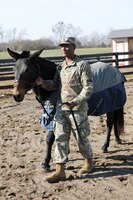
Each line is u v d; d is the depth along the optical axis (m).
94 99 6.21
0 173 6.06
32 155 7.03
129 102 12.30
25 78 5.50
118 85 6.73
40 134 8.62
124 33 29.38
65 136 5.56
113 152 7.08
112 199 4.96
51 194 5.16
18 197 5.11
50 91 5.69
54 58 16.42
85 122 5.55
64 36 5.37
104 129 8.88
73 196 5.09
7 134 8.64
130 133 8.46
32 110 11.57
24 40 69.44
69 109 5.43
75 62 5.41
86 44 82.12
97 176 5.80
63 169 5.63
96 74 6.39
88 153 5.77
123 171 6.02
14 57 5.73
